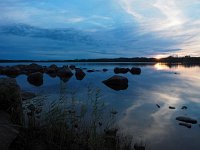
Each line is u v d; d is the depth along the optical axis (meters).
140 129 3.10
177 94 6.03
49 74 12.43
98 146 2.06
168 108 4.37
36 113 2.71
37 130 2.10
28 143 1.85
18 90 2.57
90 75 12.12
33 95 4.70
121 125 3.21
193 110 4.23
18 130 2.00
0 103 2.38
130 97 5.51
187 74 13.22
